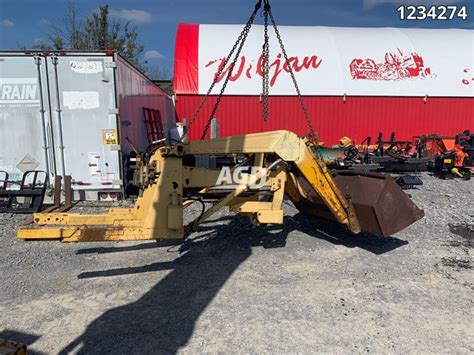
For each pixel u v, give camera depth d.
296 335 3.16
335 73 15.45
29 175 7.25
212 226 6.11
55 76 7.03
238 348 2.99
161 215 4.31
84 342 3.08
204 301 3.73
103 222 4.50
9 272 4.40
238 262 4.68
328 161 10.62
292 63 15.43
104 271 4.44
